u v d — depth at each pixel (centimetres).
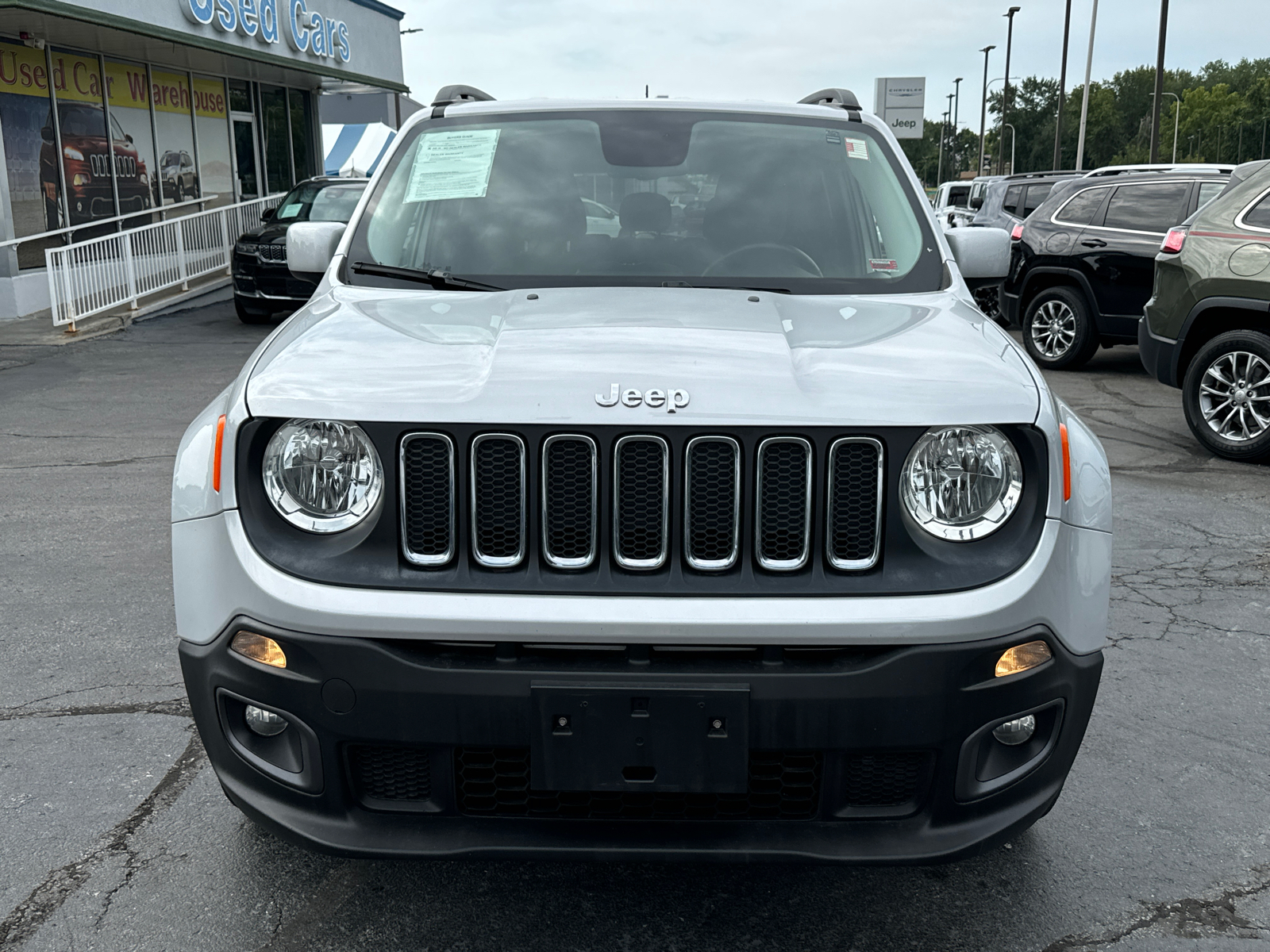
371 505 221
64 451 745
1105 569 235
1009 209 1547
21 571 503
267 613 221
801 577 218
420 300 297
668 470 216
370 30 2456
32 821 302
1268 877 282
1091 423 855
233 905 267
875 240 330
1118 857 291
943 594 218
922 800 226
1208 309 735
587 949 253
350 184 1516
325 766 225
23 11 1346
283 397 226
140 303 1523
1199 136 13888
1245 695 388
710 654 218
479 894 273
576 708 214
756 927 262
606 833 224
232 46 1789
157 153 1906
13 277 1484
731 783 217
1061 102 5528
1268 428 709
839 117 379
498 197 341
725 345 244
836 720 215
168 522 581
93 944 252
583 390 221
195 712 238
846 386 225
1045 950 254
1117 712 375
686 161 351
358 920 262
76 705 370
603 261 319
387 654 216
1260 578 507
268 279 1375
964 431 222
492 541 220
